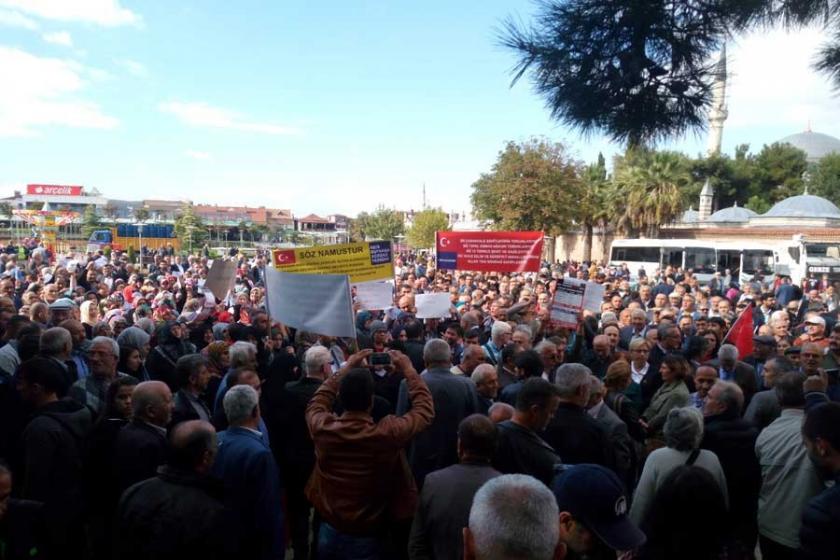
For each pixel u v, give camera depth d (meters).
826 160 61.09
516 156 39.31
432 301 9.46
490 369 4.91
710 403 4.23
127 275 18.81
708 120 3.29
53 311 7.30
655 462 3.60
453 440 4.43
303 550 4.82
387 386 5.67
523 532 1.72
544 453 3.43
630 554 2.53
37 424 3.60
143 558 2.60
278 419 4.81
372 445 3.16
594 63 3.26
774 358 5.36
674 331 6.92
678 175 44.19
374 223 72.75
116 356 4.81
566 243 53.47
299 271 7.09
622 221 45.38
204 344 8.21
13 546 2.80
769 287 21.05
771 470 3.78
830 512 2.58
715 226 46.81
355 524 3.19
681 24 3.15
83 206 86.69
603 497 2.18
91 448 3.69
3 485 2.69
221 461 3.46
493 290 14.20
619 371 5.28
